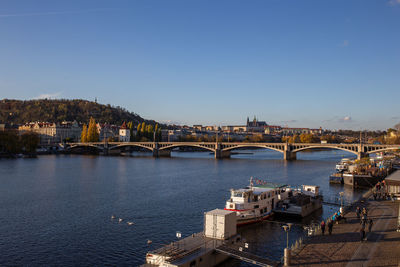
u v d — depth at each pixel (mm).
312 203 72938
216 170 159875
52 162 196750
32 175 134875
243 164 192000
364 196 77375
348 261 36844
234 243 45750
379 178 110062
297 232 58000
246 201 62688
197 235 46844
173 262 36781
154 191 100625
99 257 48344
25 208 77188
